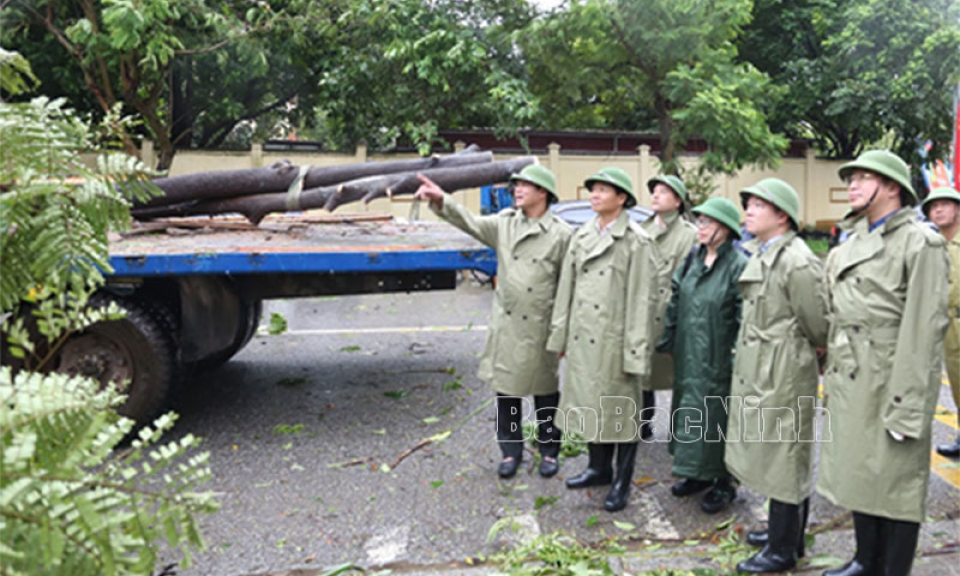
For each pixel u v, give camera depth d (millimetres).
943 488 3809
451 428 4691
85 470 860
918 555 3092
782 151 12273
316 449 4328
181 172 12727
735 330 3291
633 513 3520
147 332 4242
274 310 8773
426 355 6594
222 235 5066
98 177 1083
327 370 6086
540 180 3732
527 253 3771
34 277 1065
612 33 10812
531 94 12227
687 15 10336
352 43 12516
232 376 5906
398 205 13141
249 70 11898
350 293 4629
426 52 11578
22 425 776
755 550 3107
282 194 4879
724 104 10070
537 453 4262
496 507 3578
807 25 14539
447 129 13906
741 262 3271
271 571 3002
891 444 2521
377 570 3010
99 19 9609
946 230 4004
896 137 14461
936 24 12453
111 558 764
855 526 2732
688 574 2893
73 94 11352
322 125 16906
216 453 4254
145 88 10477
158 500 854
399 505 3604
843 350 2625
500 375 3803
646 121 16750
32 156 1020
